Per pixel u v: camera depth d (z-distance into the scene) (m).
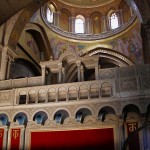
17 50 20.09
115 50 25.61
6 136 13.48
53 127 13.20
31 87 13.91
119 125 12.20
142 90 12.19
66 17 27.02
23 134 13.34
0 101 14.13
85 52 25.94
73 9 27.33
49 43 24.36
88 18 27.58
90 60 14.26
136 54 24.33
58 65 14.57
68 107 12.91
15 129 13.55
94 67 14.54
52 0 25.19
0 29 17.44
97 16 27.53
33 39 23.08
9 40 17.34
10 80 15.23
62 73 14.56
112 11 27.05
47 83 14.98
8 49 17.19
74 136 12.76
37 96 13.65
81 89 13.12
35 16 22.08
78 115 12.77
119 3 26.39
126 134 12.12
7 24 17.52
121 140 11.92
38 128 13.35
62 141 12.81
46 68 14.88
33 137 13.23
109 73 13.35
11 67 17.45
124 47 25.23
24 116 13.67
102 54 26.22
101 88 12.85
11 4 15.98
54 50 24.91
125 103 12.22
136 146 11.68
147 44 16.56
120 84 12.64
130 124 12.29
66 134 12.90
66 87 13.32
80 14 27.59
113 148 11.96
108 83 12.80
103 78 13.36
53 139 12.97
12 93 14.12
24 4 16.58
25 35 21.45
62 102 13.08
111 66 26.97
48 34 24.27
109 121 12.55
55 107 13.10
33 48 22.81
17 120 13.57
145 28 16.47
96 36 26.39
